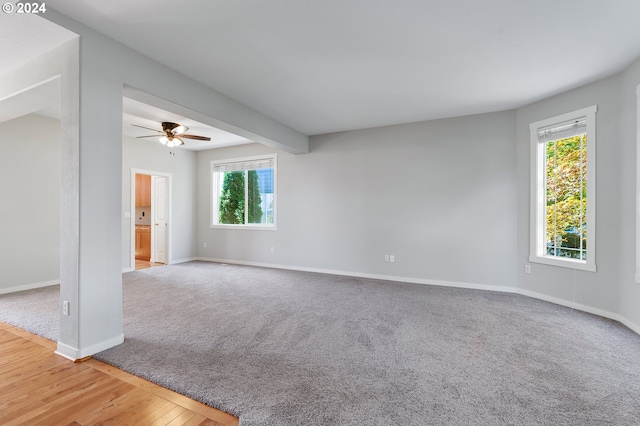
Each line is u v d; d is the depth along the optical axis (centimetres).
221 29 242
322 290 441
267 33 248
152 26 237
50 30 221
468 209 460
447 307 363
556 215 387
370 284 479
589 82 340
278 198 618
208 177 709
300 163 594
